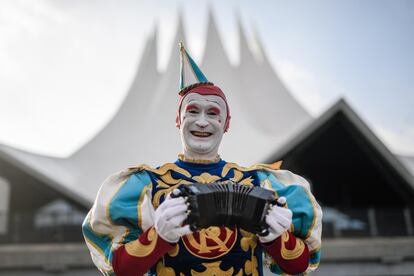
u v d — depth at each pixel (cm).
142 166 409
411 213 1992
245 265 384
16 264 1736
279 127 3116
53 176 2473
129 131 3147
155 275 385
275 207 361
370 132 2489
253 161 2573
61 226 2020
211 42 3462
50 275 1734
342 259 1738
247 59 3691
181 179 404
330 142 2706
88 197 2469
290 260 381
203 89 431
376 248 1738
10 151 2444
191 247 376
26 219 2023
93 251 391
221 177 413
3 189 2822
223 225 352
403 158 3000
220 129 425
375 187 2866
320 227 412
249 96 3441
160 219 346
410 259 1744
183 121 425
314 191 2894
